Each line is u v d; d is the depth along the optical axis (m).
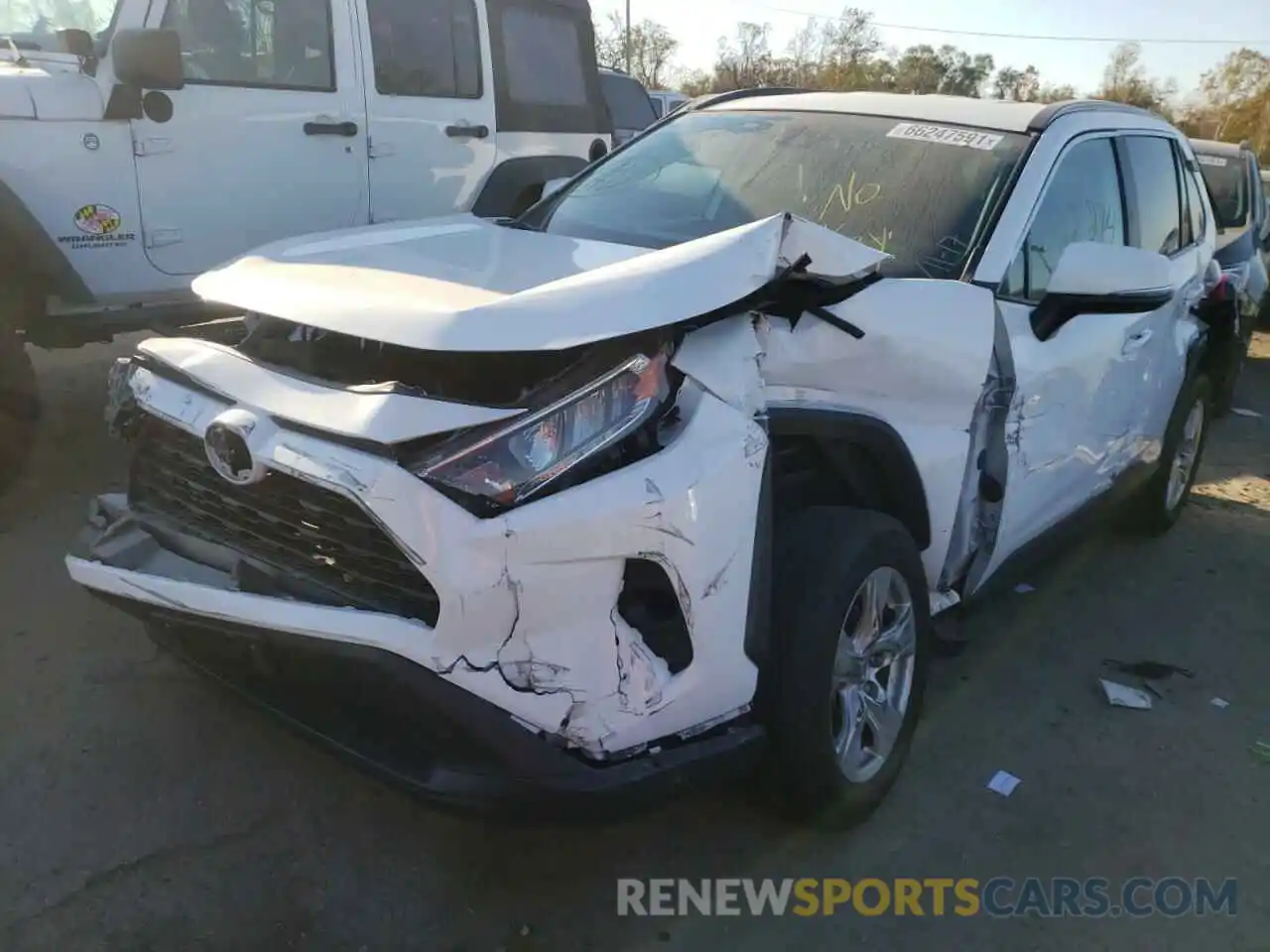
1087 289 3.26
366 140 5.93
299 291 2.54
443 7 6.25
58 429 5.52
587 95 7.49
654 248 3.34
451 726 2.12
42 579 3.98
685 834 2.96
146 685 3.38
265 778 3.00
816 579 2.66
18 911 2.47
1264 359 11.20
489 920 2.59
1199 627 4.56
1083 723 3.72
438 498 2.08
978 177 3.51
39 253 4.56
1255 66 56.72
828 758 2.73
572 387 2.21
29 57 4.87
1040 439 3.51
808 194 3.56
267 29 5.41
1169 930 2.76
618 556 2.17
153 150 5.00
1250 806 3.32
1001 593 3.71
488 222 3.61
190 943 2.43
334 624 2.17
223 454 2.34
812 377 2.65
